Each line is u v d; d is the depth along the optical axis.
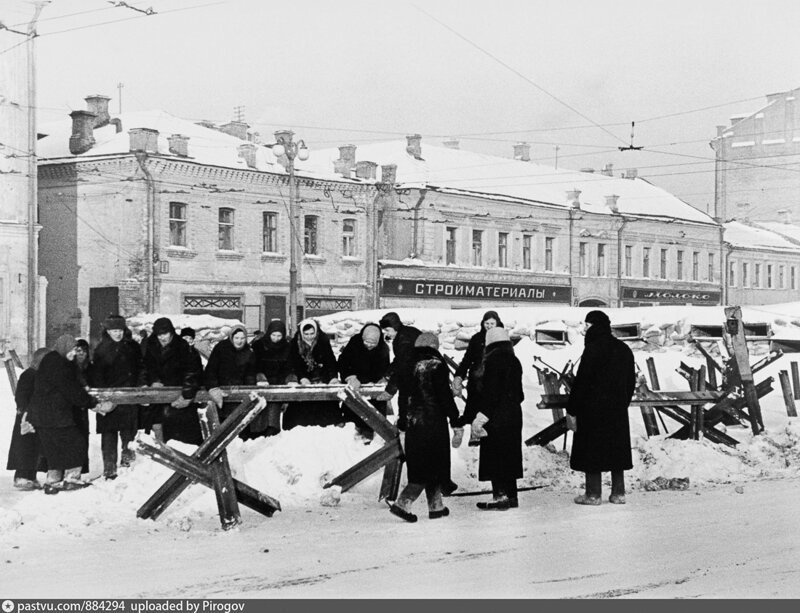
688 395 15.57
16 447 12.69
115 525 10.49
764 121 85.44
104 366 13.27
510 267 58.84
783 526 10.42
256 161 48.16
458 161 61.06
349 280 51.44
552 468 13.95
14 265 40.03
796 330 28.55
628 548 9.37
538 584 8.03
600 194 67.94
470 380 12.05
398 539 9.83
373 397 12.41
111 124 48.44
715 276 73.56
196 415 12.91
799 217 83.81
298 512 11.30
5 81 40.03
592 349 11.98
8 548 9.42
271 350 13.67
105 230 44.38
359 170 52.91
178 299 44.38
